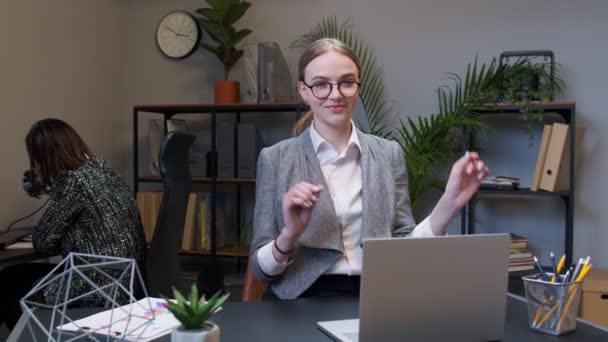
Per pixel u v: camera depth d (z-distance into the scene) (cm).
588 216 320
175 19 385
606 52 317
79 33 355
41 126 228
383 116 352
